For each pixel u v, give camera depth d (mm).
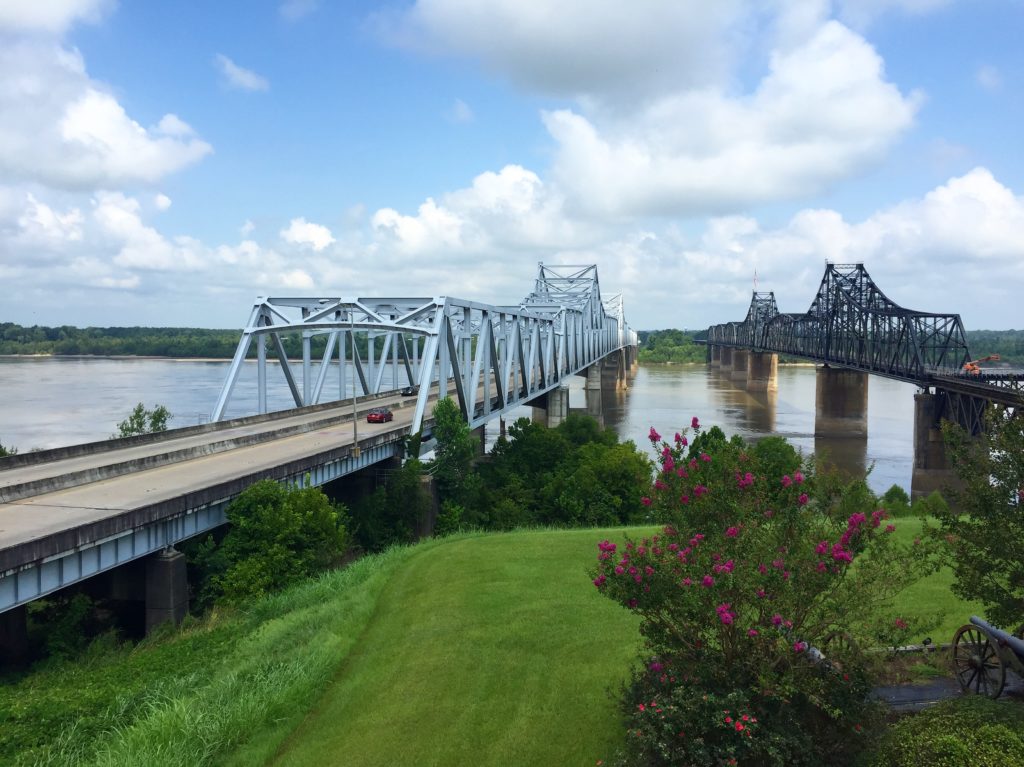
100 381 165750
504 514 48781
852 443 102312
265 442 46219
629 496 51500
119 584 29078
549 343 97125
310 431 51625
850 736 11102
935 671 14695
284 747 15109
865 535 11273
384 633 20391
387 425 54906
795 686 10820
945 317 96750
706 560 11391
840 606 10992
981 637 13289
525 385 81375
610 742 13383
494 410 68188
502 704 15297
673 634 11945
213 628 26359
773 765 10500
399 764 13625
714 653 11672
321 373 73562
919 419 78000
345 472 42656
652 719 10984
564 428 76312
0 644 26188
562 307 108125
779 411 135625
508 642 18266
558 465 58875
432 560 26812
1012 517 12148
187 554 30875
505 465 58688
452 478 48000
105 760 15203
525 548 27438
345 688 17219
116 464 34562
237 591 29141
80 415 106750
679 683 11312
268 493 31828
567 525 48844
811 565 10992
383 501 44156
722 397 162250
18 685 22750
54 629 27594
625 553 12258
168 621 27953
